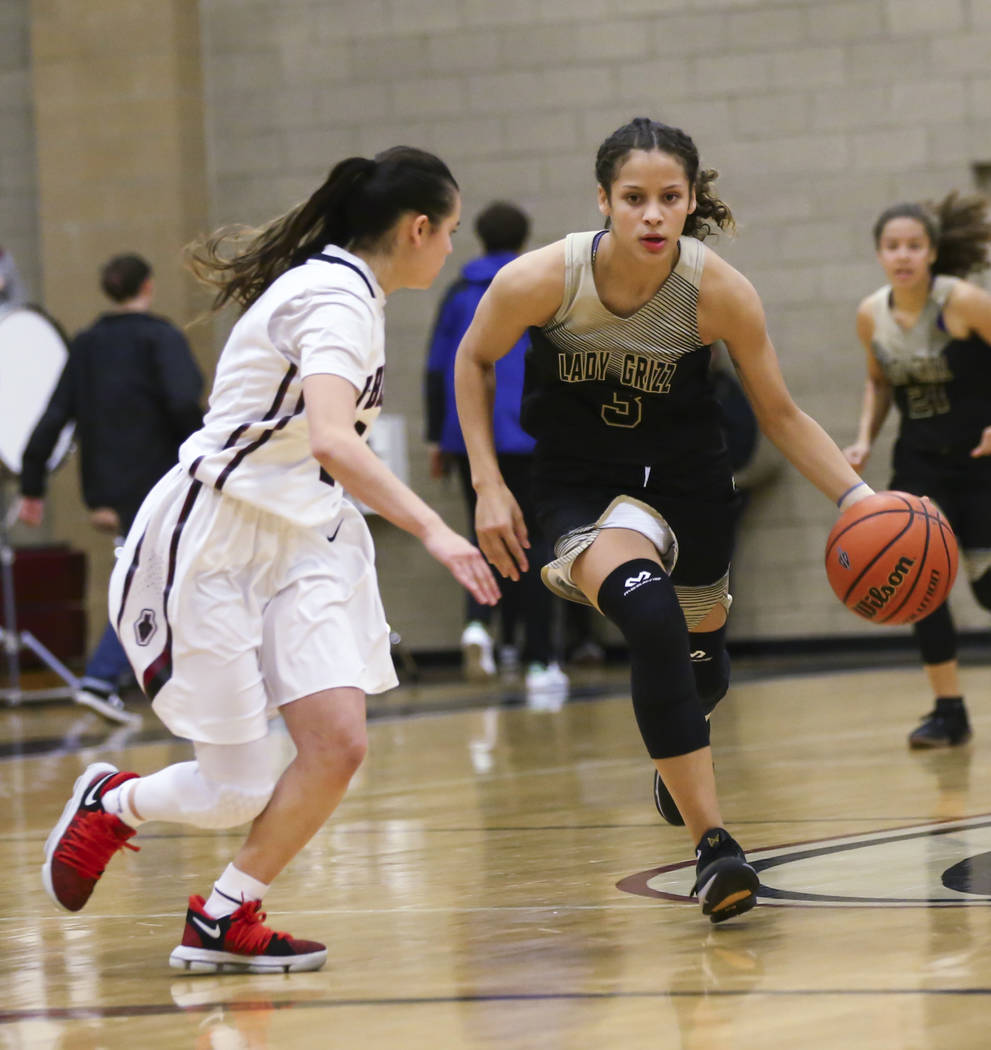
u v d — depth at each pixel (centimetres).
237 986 659
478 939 724
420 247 705
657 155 721
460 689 2159
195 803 680
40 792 1315
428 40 2597
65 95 2636
